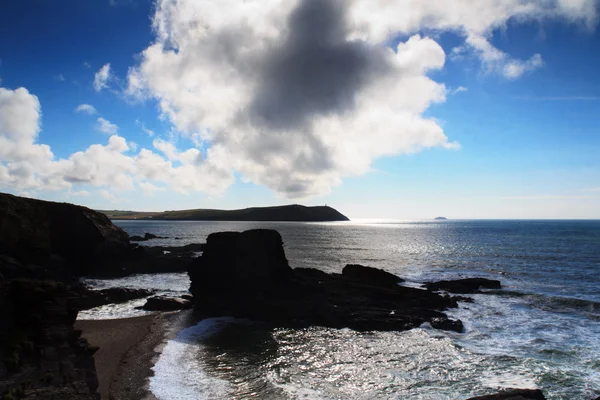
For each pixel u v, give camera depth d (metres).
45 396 16.66
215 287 43.00
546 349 30.00
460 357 28.39
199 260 44.97
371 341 31.78
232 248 44.28
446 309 41.94
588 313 40.78
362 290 44.91
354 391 22.78
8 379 17.33
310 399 21.61
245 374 24.84
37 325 21.00
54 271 52.84
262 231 45.69
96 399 17.41
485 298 47.75
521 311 41.59
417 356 28.58
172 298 43.44
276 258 45.66
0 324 20.14
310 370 25.78
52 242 60.50
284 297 41.44
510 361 27.59
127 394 21.59
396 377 24.86
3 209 51.88
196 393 21.92
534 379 24.67
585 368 26.36
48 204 62.09
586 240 145.38
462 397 22.22
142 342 30.42
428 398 22.09
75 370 19.03
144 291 48.66
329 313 37.31
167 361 26.64
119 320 36.84
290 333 33.84
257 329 35.03
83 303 41.38
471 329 35.22
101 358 26.73
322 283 45.78
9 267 43.19
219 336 32.81
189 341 31.14
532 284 57.59
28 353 19.38
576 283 58.44
